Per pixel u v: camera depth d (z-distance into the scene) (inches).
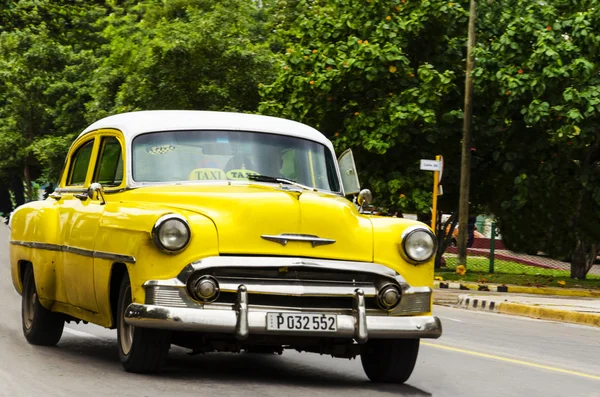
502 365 514.0
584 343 678.5
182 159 427.5
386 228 394.0
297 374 429.1
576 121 1139.9
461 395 402.3
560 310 866.1
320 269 375.6
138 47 1763.0
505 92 1210.0
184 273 364.8
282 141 445.7
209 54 1617.9
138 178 422.0
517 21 1203.2
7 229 1776.6
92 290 418.9
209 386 373.1
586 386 456.8
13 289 795.4
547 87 1171.3
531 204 1282.0
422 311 391.9
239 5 1697.8
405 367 408.2
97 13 2647.6
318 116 1299.2
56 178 2137.1
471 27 1236.5
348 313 379.2
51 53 2233.0
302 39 1314.0
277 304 371.9
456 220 1386.6
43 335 484.4
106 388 357.4
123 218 391.9
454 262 1509.6
